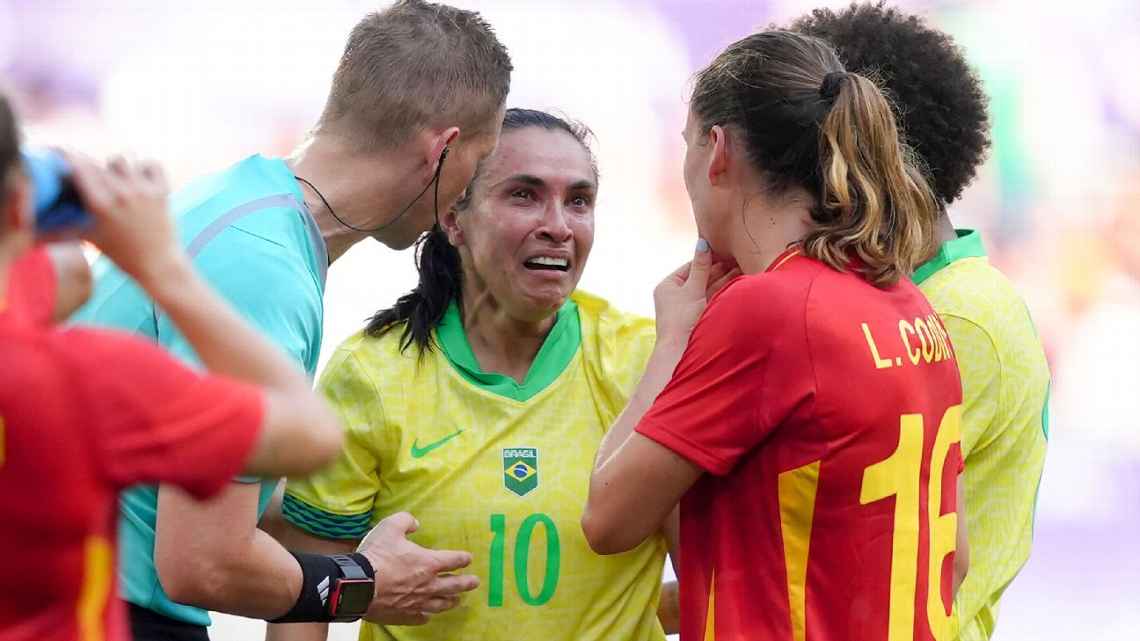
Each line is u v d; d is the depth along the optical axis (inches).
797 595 288.7
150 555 319.9
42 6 1347.2
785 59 305.6
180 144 1355.8
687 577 305.6
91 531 181.0
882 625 289.4
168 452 182.5
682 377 295.4
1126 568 909.8
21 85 1339.8
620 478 298.8
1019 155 1298.0
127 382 181.0
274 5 1386.6
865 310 292.7
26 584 178.4
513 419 372.8
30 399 174.1
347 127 346.0
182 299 195.0
